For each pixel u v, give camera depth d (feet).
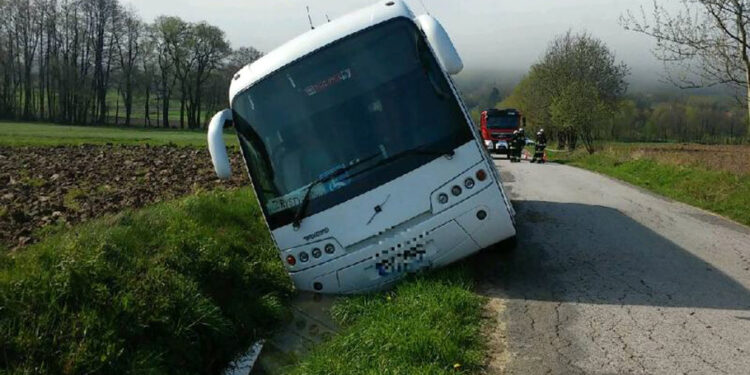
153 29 265.54
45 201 42.47
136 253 22.61
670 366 15.64
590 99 124.88
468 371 15.96
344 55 22.74
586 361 16.16
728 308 19.92
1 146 107.14
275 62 23.31
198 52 272.92
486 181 21.90
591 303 20.81
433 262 22.20
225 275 23.86
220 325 20.48
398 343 17.13
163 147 118.01
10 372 15.08
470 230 21.93
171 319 19.12
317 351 19.29
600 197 46.78
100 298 18.15
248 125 23.02
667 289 22.13
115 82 275.18
